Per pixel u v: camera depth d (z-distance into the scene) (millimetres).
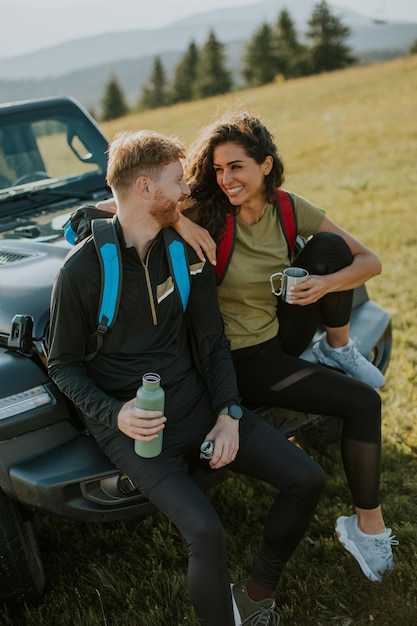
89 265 2113
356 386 2445
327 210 8594
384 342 3203
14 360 2385
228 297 2594
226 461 2146
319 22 73062
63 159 4090
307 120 18188
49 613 2482
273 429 2287
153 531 2797
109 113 84625
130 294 2164
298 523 2199
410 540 2648
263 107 22344
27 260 2812
